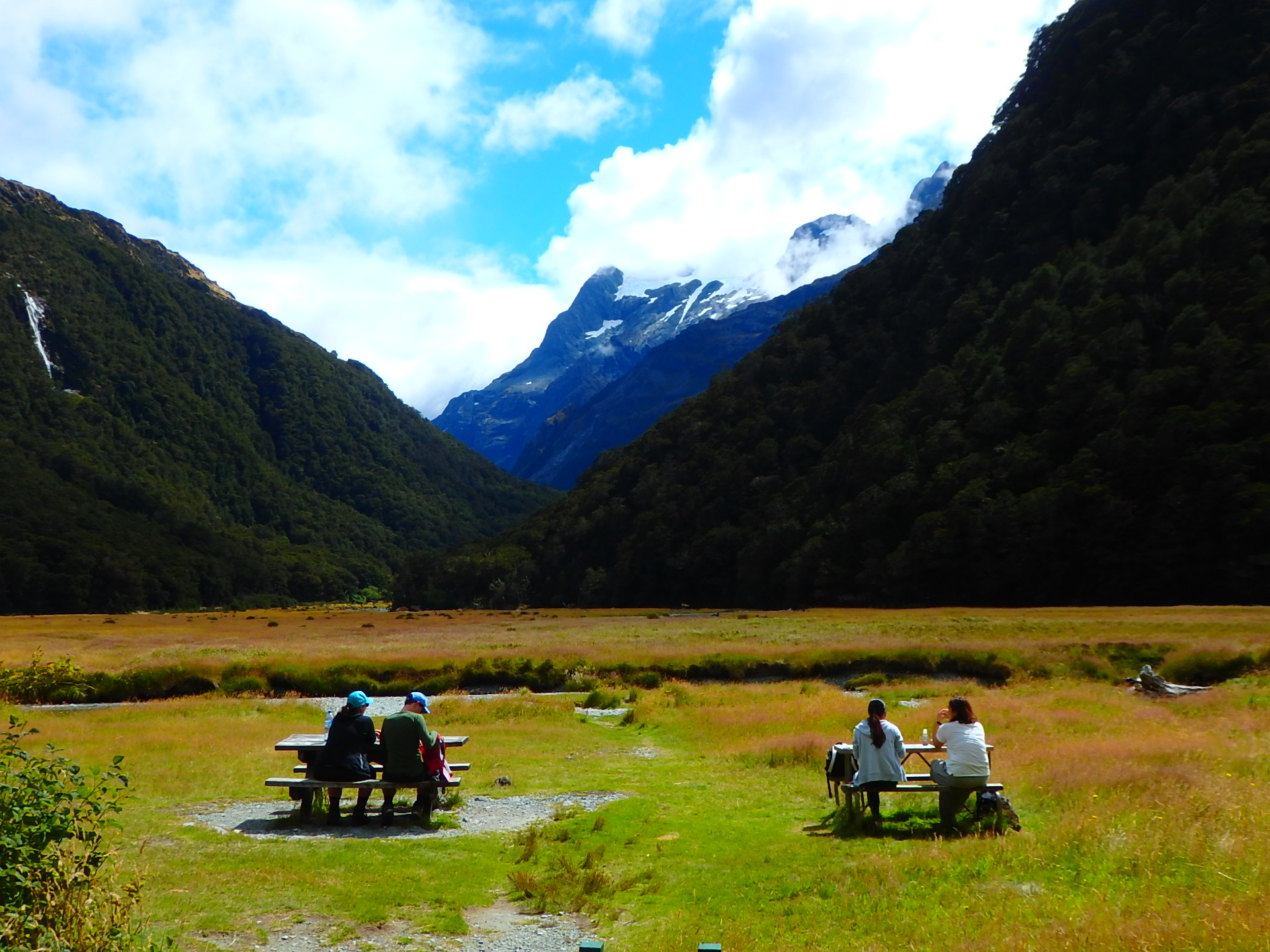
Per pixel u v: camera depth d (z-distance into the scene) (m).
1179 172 124.88
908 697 31.45
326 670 38.59
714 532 133.00
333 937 7.76
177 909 7.97
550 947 7.77
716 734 22.33
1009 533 89.19
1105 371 97.00
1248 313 88.75
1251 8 128.75
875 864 9.30
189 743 19.62
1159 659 38.03
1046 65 157.75
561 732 24.06
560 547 160.50
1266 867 7.59
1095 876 8.02
